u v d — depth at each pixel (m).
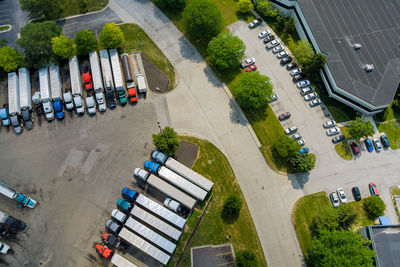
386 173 87.00
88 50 94.25
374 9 99.75
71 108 90.62
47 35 90.62
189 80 97.38
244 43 103.12
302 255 78.12
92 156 86.75
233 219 80.56
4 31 102.38
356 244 69.38
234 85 96.56
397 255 72.06
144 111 92.44
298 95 95.69
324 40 94.38
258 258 77.50
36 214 80.31
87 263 76.25
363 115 92.62
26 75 93.06
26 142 87.81
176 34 104.38
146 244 74.50
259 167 86.75
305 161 81.88
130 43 101.75
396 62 91.94
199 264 76.12
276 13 103.75
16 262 76.12
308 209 82.56
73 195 82.50
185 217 79.69
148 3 107.62
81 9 106.31
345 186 85.31
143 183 83.62
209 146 88.56
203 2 96.12
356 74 90.12
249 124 91.50
